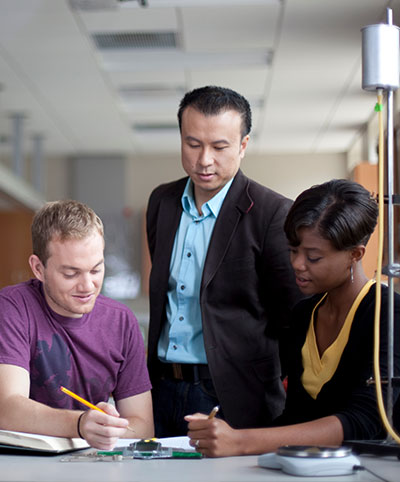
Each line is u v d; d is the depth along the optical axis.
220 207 1.93
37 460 1.28
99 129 7.55
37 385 1.64
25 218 8.42
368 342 1.41
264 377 1.91
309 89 6.11
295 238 1.42
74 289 1.53
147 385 1.74
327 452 1.12
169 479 1.07
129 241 8.70
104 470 1.15
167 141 8.10
